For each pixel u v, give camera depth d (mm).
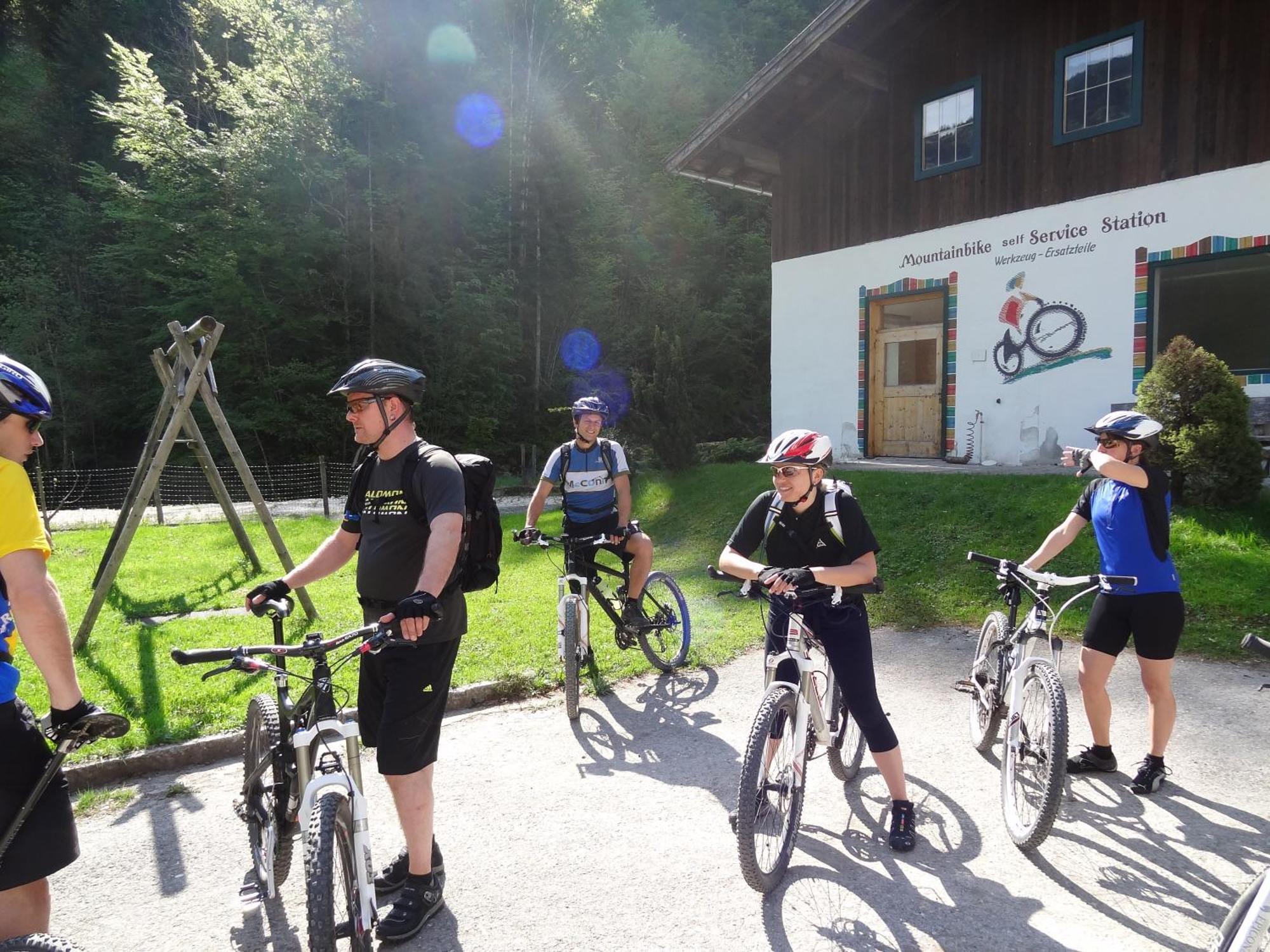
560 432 27391
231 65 27547
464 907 3117
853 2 11320
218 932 3018
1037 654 6156
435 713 2957
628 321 30172
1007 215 11570
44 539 2143
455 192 28797
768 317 32219
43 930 2211
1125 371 10609
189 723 4770
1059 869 3305
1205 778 4082
